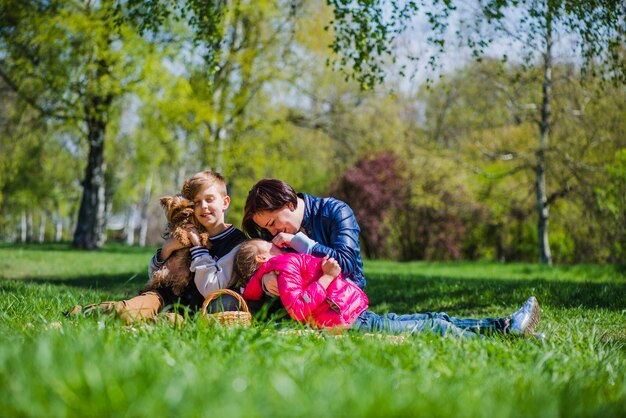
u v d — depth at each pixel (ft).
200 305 15.99
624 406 8.08
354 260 15.70
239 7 66.03
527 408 7.47
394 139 94.58
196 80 69.51
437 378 9.52
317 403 6.89
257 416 6.45
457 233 93.20
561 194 75.46
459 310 27.48
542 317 23.02
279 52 72.33
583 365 11.53
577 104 67.56
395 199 91.71
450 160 86.58
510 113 80.02
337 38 35.68
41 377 7.35
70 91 74.23
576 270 51.96
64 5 66.33
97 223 97.50
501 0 32.96
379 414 6.64
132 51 65.10
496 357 11.67
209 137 73.92
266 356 10.07
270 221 15.83
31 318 15.24
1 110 85.30
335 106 81.00
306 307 14.44
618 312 24.32
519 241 94.73
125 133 104.58
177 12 63.21
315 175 99.91
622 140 66.44
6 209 148.97
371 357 10.49
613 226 71.46
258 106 76.33
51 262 56.85
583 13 30.81
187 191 16.31
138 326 12.69
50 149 107.24
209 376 8.22
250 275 15.48
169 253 16.07
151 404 6.50
